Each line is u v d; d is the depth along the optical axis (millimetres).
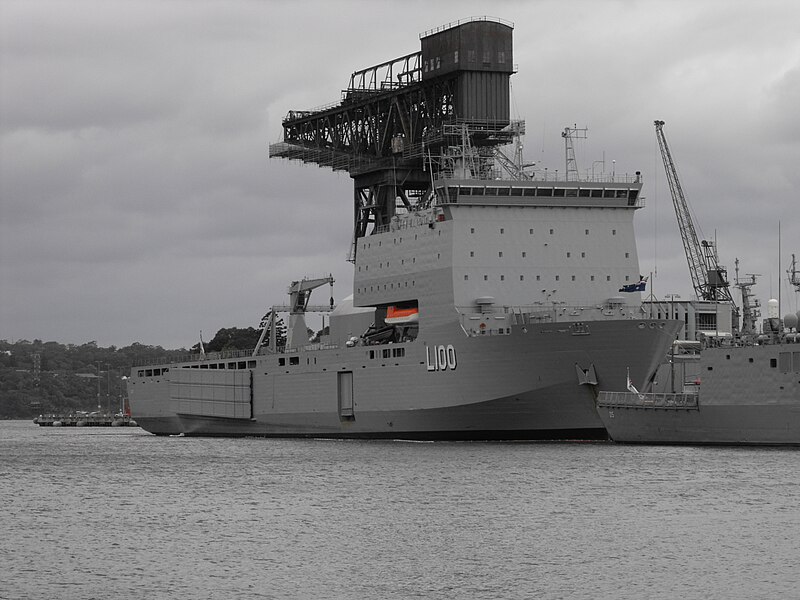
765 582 66812
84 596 66688
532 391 130000
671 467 106125
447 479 103625
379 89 173500
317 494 98500
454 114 158875
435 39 160125
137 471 123750
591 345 126312
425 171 168375
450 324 135375
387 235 147000
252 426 171250
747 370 115688
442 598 64875
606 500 90688
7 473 125688
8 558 75812
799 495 90562
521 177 143500
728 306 190500
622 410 125938
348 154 174375
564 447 126438
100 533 83875
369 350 147750
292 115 184750
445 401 137125
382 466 115062
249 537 80812
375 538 79312
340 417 153625
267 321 189000
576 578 68188
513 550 74812
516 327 129125
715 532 78625
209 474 116688
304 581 68625
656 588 66062
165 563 73688
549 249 137375
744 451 115375
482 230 136125
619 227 139750
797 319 118375
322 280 179875
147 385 192625
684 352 155625
